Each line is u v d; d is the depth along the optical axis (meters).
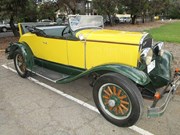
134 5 32.41
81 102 4.14
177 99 4.12
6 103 4.15
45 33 4.87
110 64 3.42
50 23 6.14
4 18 12.61
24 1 12.55
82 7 25.05
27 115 3.69
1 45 11.08
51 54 4.77
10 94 4.57
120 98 3.22
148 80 3.23
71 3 21.56
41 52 5.05
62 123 3.43
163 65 4.07
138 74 3.13
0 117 3.64
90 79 4.53
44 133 3.18
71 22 4.29
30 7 13.23
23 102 4.18
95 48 3.84
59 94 4.53
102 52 3.77
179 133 3.11
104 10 28.05
